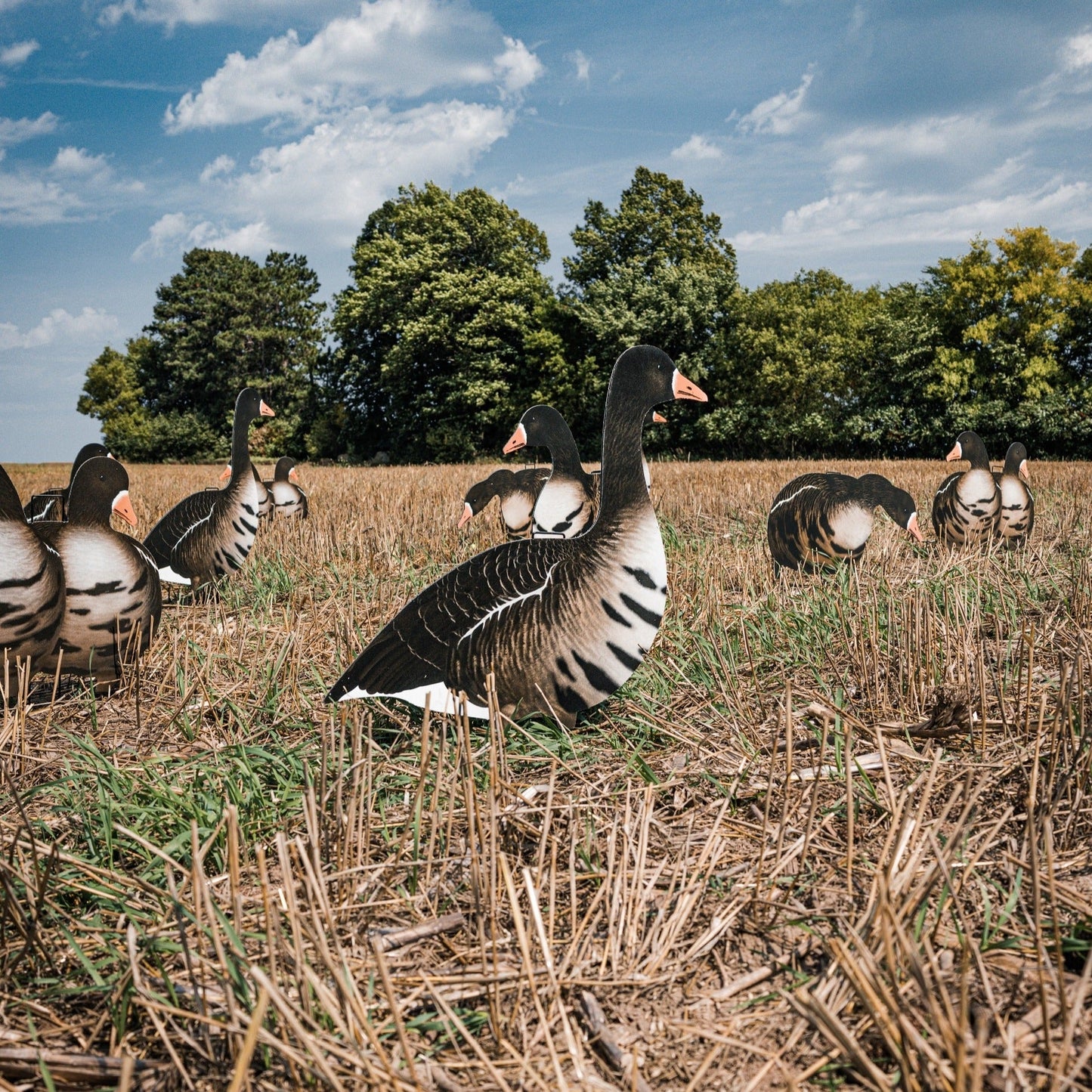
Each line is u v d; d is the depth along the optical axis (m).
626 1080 2.36
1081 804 3.75
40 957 2.94
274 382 70.69
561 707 4.57
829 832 3.65
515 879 3.38
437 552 10.40
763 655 5.96
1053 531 11.09
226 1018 2.53
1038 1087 2.17
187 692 5.52
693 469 26.06
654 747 4.62
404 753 4.50
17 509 4.80
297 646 6.00
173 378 74.62
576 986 2.73
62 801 4.05
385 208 64.81
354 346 60.06
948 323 49.12
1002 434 45.25
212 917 2.55
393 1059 2.41
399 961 2.89
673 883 3.21
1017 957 2.76
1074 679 5.09
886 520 11.22
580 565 4.48
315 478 23.70
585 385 51.50
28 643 4.93
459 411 56.34
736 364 50.59
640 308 49.97
